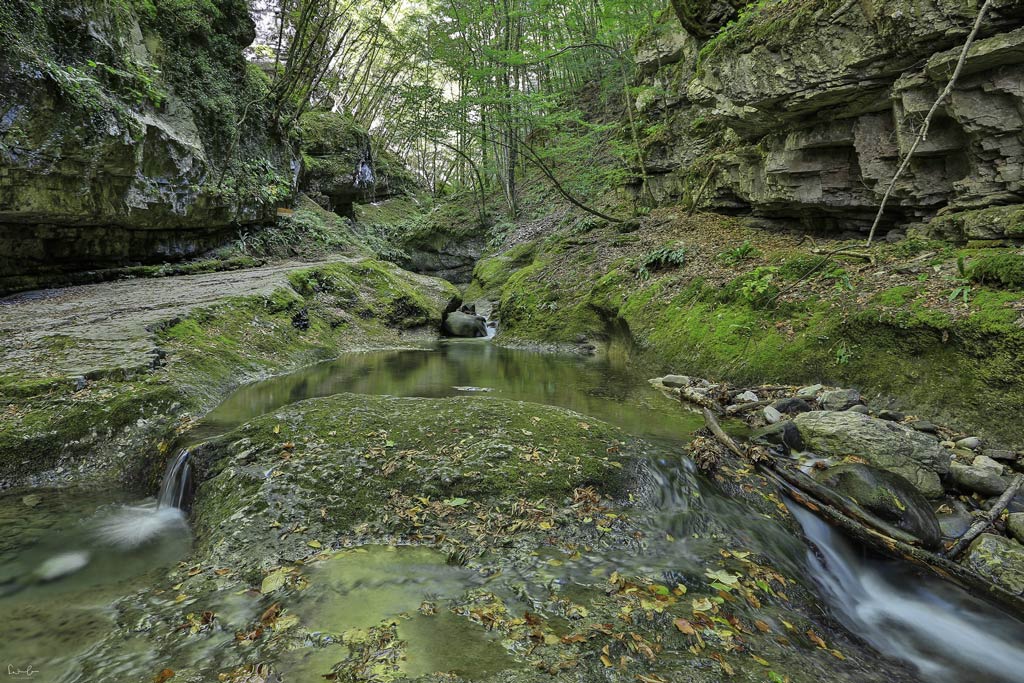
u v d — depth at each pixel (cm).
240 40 1478
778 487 419
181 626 251
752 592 297
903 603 336
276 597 271
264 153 1551
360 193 2412
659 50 1370
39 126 718
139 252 1120
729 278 830
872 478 386
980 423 446
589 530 339
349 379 757
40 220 835
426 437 439
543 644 239
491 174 2295
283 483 365
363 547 315
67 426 463
